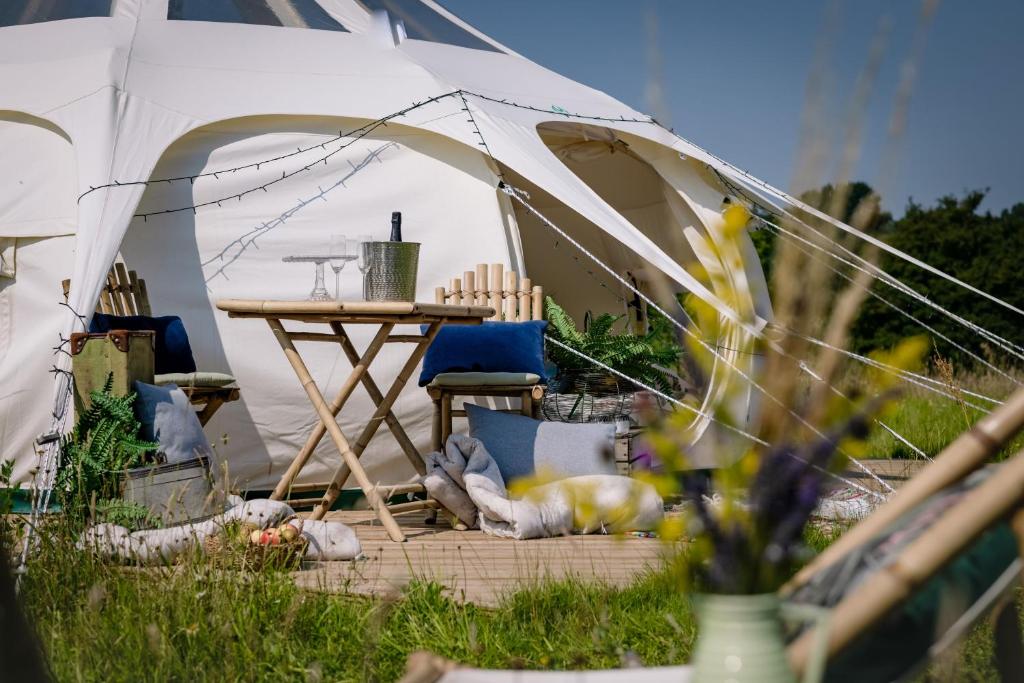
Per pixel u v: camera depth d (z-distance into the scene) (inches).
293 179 307.0
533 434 266.4
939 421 391.2
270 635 133.3
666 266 270.8
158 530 186.9
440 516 272.1
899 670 67.3
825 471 55.4
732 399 56.7
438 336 285.3
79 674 114.3
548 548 222.1
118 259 287.4
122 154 284.0
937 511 66.3
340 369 295.7
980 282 1014.4
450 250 310.3
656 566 183.3
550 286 487.2
